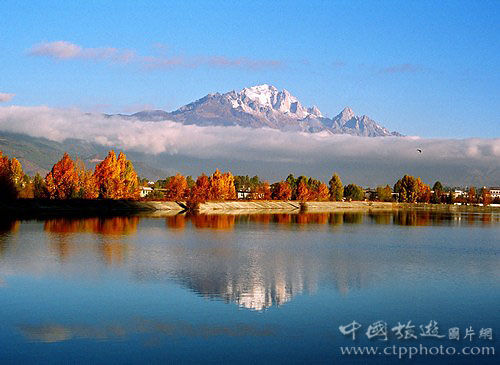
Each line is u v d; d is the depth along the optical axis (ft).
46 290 113.29
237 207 624.59
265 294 114.11
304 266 156.76
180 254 177.37
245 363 72.43
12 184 373.20
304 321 93.30
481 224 422.00
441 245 234.58
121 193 481.46
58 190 437.99
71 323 88.84
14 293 110.01
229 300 107.14
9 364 70.49
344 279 135.13
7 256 160.97
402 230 329.72
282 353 76.69
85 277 128.98
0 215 343.67
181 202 555.28
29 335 82.23
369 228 340.18
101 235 234.79
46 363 70.95
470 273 150.00
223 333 84.94
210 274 137.90
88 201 443.32
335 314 98.48
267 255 181.37
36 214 368.68
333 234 282.15
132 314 94.99
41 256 162.61
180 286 120.26
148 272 138.62
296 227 329.31
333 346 80.43
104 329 85.71
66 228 265.13
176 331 85.51
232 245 211.41
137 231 263.49
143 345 78.48
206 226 315.99
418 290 122.01
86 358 72.84
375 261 172.04
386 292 119.03
